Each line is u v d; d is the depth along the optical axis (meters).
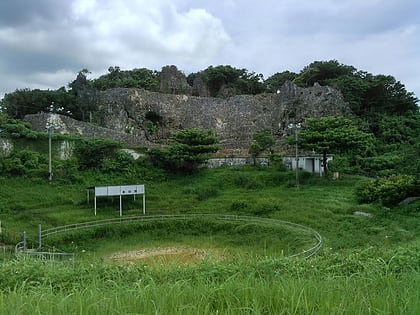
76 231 29.31
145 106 60.03
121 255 26.34
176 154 44.91
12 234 27.05
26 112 57.72
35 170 40.31
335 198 35.41
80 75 62.59
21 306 4.68
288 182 42.09
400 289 5.03
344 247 23.31
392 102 60.75
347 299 4.61
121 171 44.72
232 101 63.81
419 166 31.23
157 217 33.53
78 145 45.50
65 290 7.52
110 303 4.74
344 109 56.88
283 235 27.97
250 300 4.81
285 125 58.56
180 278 8.01
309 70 67.19
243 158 50.69
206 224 32.16
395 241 23.53
